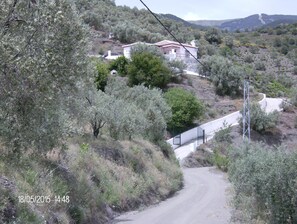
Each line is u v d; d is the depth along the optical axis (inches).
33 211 398.6
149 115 1227.2
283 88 2819.9
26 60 237.6
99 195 632.4
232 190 878.4
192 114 2006.6
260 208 502.9
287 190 441.1
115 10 3764.8
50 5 246.7
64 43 250.8
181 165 1605.6
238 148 967.0
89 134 852.0
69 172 587.5
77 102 589.6
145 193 820.6
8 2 239.5
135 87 1424.7
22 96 245.9
